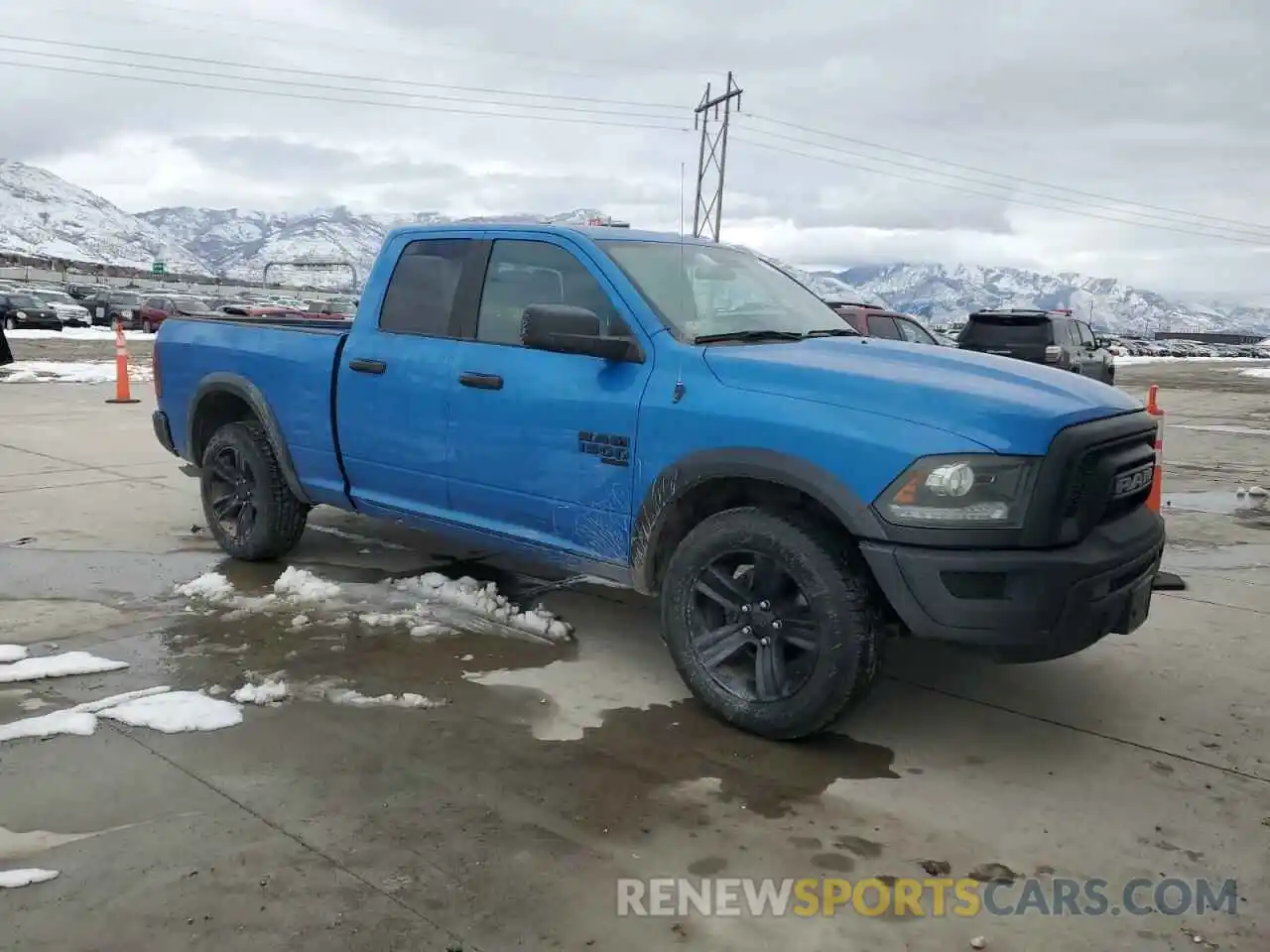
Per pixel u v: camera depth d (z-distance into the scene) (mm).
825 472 3324
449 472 4512
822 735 3662
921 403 3295
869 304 12031
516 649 4445
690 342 3887
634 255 4234
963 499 3141
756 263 4852
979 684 4211
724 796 3168
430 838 2846
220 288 111875
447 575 5566
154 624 4590
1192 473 10812
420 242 4832
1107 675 4344
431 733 3547
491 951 2371
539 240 4348
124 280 114750
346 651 4332
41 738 3373
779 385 3533
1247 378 35938
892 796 3207
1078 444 3176
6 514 6738
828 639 3363
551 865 2738
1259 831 3047
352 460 4961
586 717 3742
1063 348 15586
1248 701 4078
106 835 2795
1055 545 3191
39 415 12023
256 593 5102
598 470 3951
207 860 2689
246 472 5574
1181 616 5238
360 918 2467
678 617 3760
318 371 5066
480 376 4328
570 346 3848
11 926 2387
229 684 3906
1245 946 2498
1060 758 3523
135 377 17750
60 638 4367
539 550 4301
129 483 7941
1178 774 3422
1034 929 2545
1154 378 35156
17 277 97375
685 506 3855
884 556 3225
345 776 3191
